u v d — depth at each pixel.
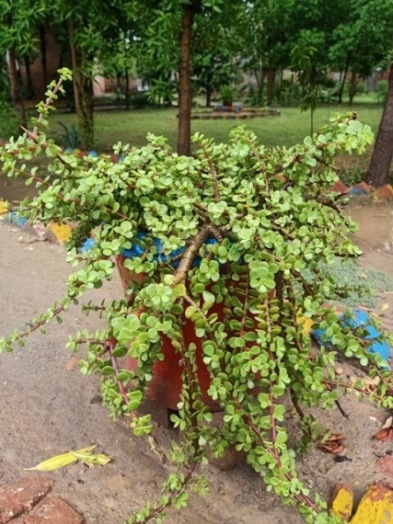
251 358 1.28
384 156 5.06
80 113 6.59
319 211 1.44
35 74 14.72
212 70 12.99
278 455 1.23
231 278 1.37
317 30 11.75
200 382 1.59
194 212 1.41
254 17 6.12
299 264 1.27
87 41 5.34
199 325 1.23
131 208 1.45
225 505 1.56
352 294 2.51
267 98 16.72
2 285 2.88
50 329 2.42
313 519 1.23
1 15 5.21
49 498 1.53
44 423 1.85
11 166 1.39
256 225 1.26
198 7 4.68
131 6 4.80
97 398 1.98
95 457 1.70
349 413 1.92
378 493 1.51
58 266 3.16
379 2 9.82
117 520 1.49
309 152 1.41
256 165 1.54
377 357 1.44
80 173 1.41
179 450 1.38
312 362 1.43
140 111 14.38
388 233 3.75
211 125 10.83
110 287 2.81
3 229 3.73
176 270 1.30
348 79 19.05
